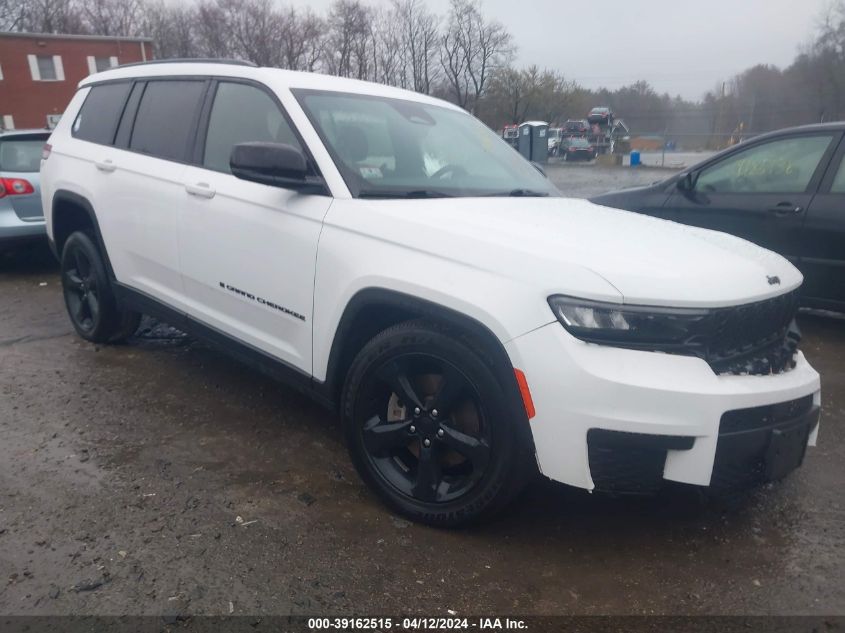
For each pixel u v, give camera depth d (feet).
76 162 15.72
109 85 15.99
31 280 24.57
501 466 8.62
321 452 11.71
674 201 20.81
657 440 7.88
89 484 10.38
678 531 9.73
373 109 12.30
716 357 8.38
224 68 12.98
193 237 12.42
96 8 222.89
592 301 7.93
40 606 7.75
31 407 13.10
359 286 9.55
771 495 10.77
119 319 16.06
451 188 11.37
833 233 17.69
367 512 9.89
